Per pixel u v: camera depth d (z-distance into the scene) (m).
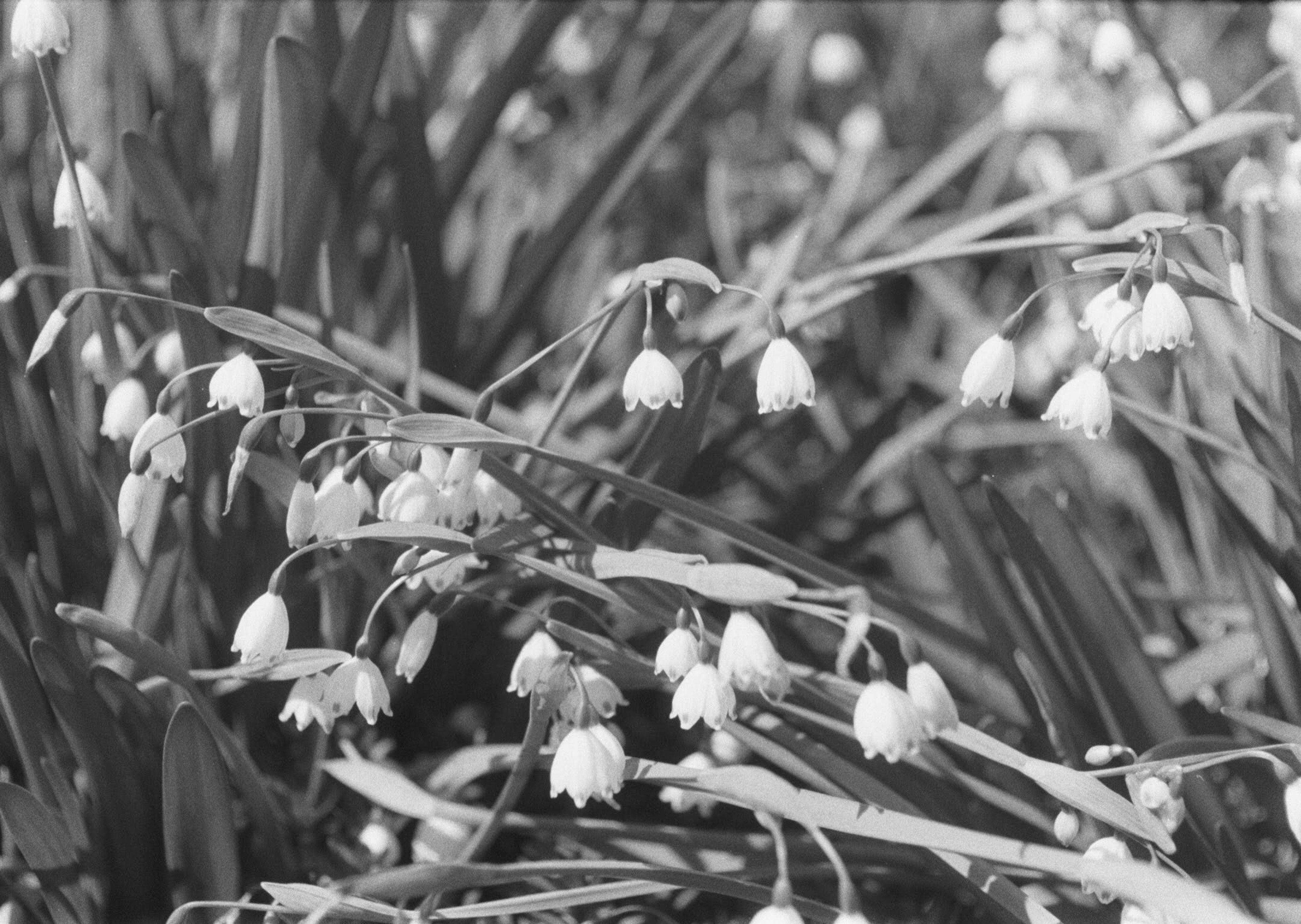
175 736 0.97
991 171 1.53
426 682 1.14
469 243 1.34
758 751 1.01
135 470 0.98
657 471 1.06
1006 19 1.42
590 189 1.22
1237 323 1.14
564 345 1.32
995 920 1.04
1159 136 1.19
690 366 1.04
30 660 1.05
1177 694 1.09
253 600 1.10
